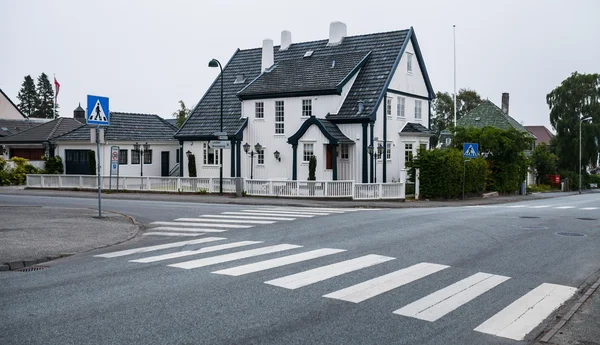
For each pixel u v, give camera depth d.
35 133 49.00
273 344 6.19
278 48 44.41
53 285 9.09
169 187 33.75
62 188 37.09
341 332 6.66
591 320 7.37
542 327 7.10
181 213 21.61
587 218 20.48
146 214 21.17
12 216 18.70
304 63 39.56
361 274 9.92
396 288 8.92
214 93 43.47
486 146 38.09
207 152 40.50
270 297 8.23
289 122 36.81
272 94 37.25
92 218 18.55
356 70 36.34
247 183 31.31
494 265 11.01
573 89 76.62
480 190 35.44
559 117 77.88
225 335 6.46
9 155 49.88
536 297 8.58
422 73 40.69
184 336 6.41
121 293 8.47
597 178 85.38
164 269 10.37
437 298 8.35
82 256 12.16
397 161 37.44
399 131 37.56
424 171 31.39
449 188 31.64
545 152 70.25
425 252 12.33
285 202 27.44
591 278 10.00
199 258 11.55
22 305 7.78
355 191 29.20
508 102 82.31
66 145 44.75
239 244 13.52
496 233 15.62
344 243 13.56
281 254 11.98
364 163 33.84
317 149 33.91
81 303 7.88
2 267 10.66
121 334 6.47
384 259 11.40
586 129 75.19
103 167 42.62
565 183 68.75
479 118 70.69
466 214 21.52
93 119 18.16
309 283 9.16
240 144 38.81
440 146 38.59
